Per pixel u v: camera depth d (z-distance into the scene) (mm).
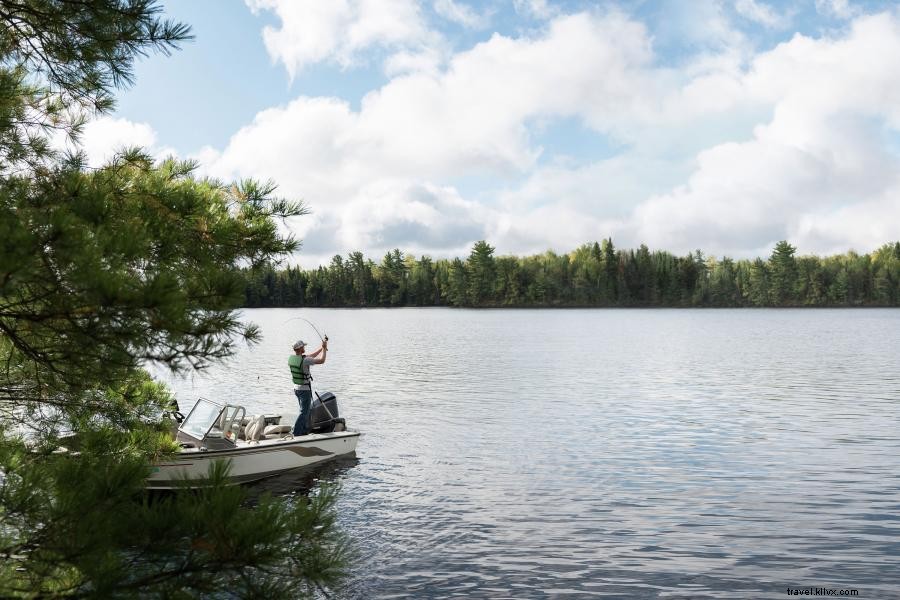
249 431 12586
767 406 20891
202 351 3045
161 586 2838
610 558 8203
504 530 9203
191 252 3977
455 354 42250
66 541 2838
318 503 3170
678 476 12273
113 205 3379
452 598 7020
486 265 175875
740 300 172625
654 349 46406
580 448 14703
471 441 15445
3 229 2539
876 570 7828
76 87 4387
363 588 7203
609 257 173625
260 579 2990
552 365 35000
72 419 4980
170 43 3848
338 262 189625
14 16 3807
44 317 2904
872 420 18266
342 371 31750
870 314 130500
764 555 8305
